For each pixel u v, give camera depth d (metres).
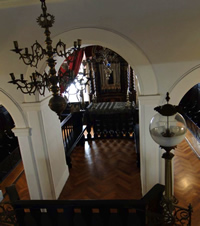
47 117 4.48
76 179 5.53
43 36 3.62
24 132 4.27
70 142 6.48
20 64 3.87
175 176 5.30
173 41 3.43
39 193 4.74
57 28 3.53
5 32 3.65
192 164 5.75
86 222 2.56
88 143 7.47
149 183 4.29
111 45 3.55
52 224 2.66
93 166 6.02
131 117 7.49
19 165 6.86
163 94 3.77
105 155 6.58
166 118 2.01
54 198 4.73
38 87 2.65
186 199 4.53
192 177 5.22
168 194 2.01
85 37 3.55
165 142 1.92
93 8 3.37
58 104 2.42
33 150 4.45
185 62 3.54
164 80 3.69
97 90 10.35
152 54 3.54
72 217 2.58
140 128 4.10
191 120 7.60
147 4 3.26
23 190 5.50
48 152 4.48
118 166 5.93
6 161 6.37
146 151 4.11
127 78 9.95
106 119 7.62
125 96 10.26
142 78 3.71
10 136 7.45
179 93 3.74
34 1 3.39
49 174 4.59
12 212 2.92
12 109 4.19
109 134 7.73
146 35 3.44
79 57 7.30
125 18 3.37
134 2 3.27
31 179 4.63
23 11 3.49
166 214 2.21
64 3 3.37
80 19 3.45
